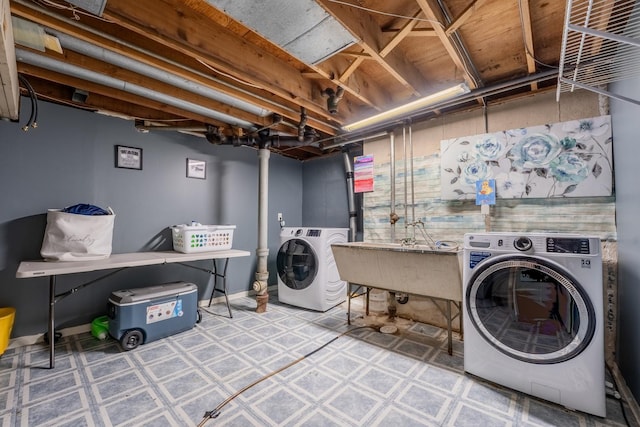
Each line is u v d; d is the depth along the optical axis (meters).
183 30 1.79
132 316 2.46
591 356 1.58
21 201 2.54
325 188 4.65
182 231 3.09
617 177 2.11
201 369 2.12
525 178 2.56
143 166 3.24
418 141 3.30
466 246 2.03
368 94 2.70
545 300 1.77
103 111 2.90
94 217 2.55
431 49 2.26
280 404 1.72
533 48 2.15
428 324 3.05
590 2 1.11
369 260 2.73
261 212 3.57
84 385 1.91
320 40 1.78
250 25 1.63
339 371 2.09
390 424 1.55
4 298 2.46
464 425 1.55
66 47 1.83
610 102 2.21
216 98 2.63
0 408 1.67
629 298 1.85
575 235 1.69
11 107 2.00
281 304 3.79
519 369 1.80
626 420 1.57
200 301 3.67
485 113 2.84
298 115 3.07
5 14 1.17
